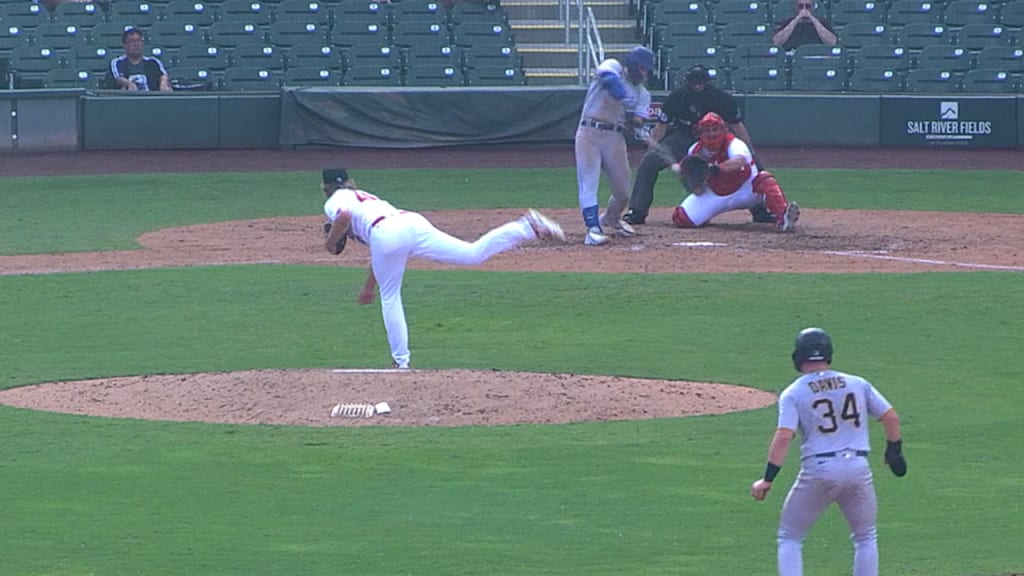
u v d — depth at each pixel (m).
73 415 50.00
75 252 82.81
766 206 88.00
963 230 88.38
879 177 109.00
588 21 130.75
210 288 71.88
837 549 37.22
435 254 53.75
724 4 136.25
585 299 68.81
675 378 55.00
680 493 41.38
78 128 118.44
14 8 131.62
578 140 81.31
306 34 131.50
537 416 49.59
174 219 93.81
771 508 40.06
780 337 61.38
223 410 50.28
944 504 40.34
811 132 121.94
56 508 39.94
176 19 132.62
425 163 115.38
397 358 54.75
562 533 37.75
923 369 55.97
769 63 129.25
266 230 89.81
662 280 72.81
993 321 63.91
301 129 120.38
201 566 35.00
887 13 136.62
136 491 41.47
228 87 125.88
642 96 81.81
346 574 34.44
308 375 53.69
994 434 47.50
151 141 119.50
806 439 32.09
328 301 68.81
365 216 53.72
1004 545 36.72
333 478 42.62
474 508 39.94
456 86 125.50
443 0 138.00
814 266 76.69
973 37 133.00
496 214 93.56
